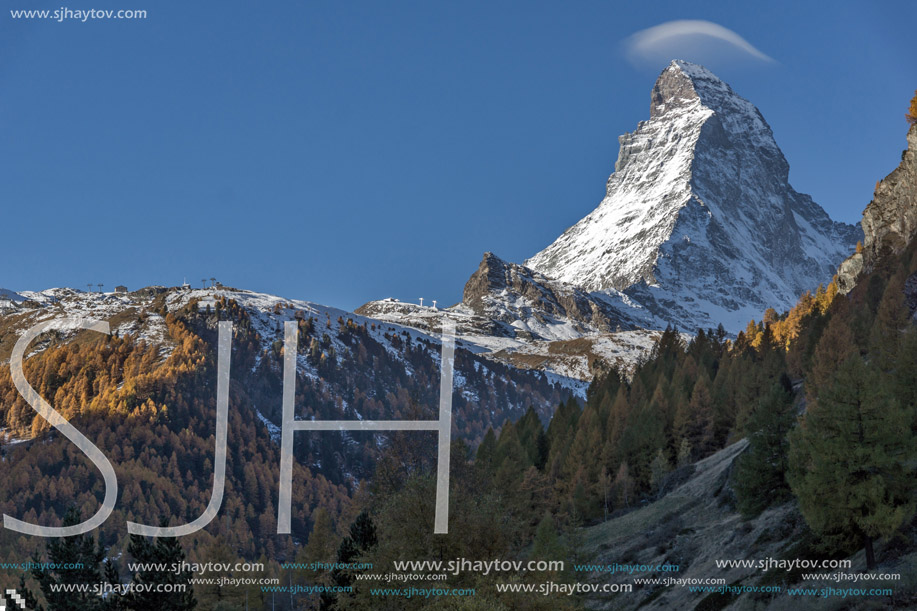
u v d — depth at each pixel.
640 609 60.47
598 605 64.44
